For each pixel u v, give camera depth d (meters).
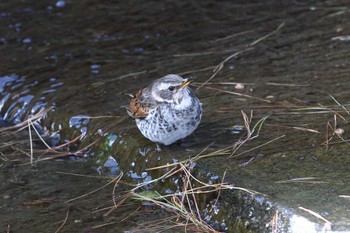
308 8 17.50
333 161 10.59
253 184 10.11
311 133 11.53
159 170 11.28
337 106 12.41
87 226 10.55
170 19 17.53
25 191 11.71
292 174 10.30
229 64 14.81
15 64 15.74
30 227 10.63
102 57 15.83
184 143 11.59
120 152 12.20
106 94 14.05
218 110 12.65
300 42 15.61
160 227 10.30
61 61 15.78
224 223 10.16
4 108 14.66
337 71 13.92
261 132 11.69
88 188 11.68
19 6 18.70
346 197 9.54
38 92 14.53
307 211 9.27
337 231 8.88
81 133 13.08
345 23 16.39
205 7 18.08
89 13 18.17
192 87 13.79
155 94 10.84
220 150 11.20
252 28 16.66
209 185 10.43
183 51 15.80
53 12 18.33
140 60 15.52
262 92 13.26
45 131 13.71
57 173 12.26
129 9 18.28
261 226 9.70
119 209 10.93
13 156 12.93
